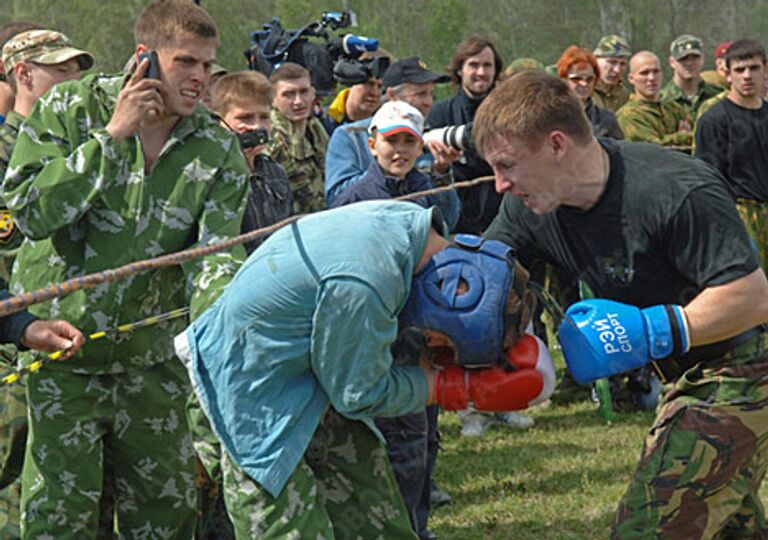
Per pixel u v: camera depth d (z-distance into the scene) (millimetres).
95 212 3592
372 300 2799
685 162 3059
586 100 6992
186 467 3852
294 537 2984
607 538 4621
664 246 3062
